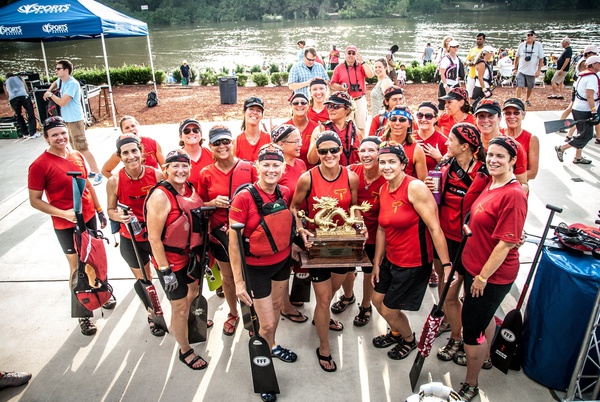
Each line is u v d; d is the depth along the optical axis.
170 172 3.22
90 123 11.69
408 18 76.75
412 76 17.55
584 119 7.07
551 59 20.97
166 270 3.21
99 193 6.95
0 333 4.02
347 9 83.00
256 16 84.62
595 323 2.91
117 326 4.10
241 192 3.12
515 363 3.47
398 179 3.18
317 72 7.45
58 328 4.07
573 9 76.75
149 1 86.12
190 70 20.52
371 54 38.62
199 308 3.52
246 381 3.46
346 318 4.16
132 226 3.49
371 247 3.80
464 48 41.22
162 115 12.74
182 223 3.22
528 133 4.11
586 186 6.62
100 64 36.53
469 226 3.04
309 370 3.56
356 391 3.35
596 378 3.17
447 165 3.48
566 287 3.05
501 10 81.00
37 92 10.61
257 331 3.13
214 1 87.12
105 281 3.81
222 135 3.47
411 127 3.79
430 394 2.73
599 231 3.35
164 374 3.54
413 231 3.19
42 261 5.18
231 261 3.16
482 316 3.03
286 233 3.17
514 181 2.85
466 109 4.81
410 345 3.68
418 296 3.37
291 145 3.70
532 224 5.61
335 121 4.18
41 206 3.82
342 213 3.33
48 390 3.39
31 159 8.65
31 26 9.09
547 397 3.24
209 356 3.73
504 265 2.93
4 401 3.30
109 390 3.39
